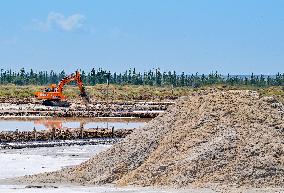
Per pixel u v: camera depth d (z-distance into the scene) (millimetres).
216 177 81000
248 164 82312
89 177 89812
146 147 92000
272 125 91125
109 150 95062
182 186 80625
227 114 93062
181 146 88750
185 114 96438
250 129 89312
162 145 90688
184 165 83750
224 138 87188
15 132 156000
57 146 146250
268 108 95438
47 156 126062
